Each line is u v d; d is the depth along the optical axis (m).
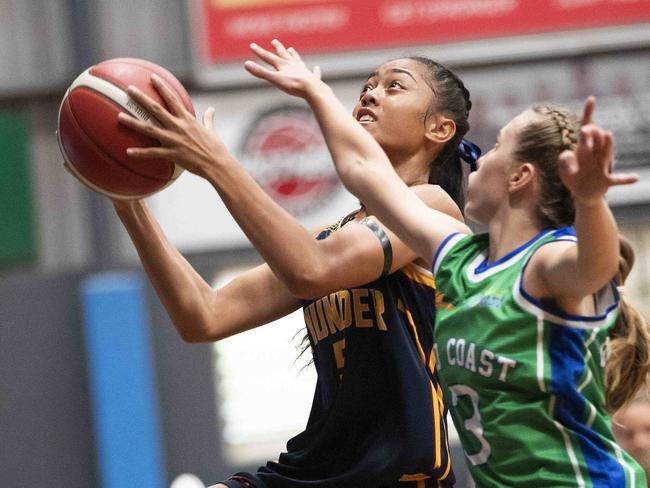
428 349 4.04
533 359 3.07
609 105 12.73
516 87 12.78
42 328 12.70
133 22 12.81
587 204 2.78
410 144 4.14
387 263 3.86
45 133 12.95
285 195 12.57
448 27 12.73
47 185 12.90
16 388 12.62
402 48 12.69
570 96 12.77
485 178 3.27
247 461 12.41
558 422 3.10
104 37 12.84
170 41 12.76
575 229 2.86
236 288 4.38
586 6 12.78
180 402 12.47
